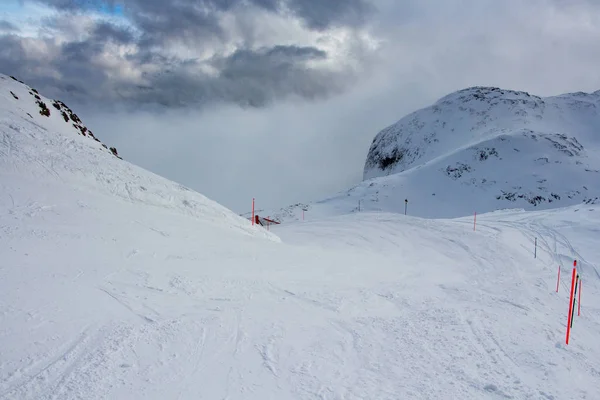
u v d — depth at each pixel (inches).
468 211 3034.0
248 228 820.6
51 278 358.9
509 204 3068.4
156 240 553.6
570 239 1032.8
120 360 259.9
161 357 274.5
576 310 566.3
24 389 217.2
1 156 618.5
